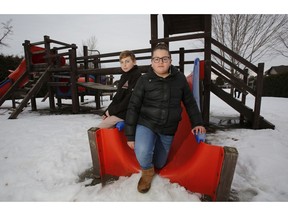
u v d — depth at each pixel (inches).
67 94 297.0
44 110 282.5
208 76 157.8
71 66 237.3
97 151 71.7
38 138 129.0
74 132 144.5
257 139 120.4
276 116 213.3
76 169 82.8
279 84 589.3
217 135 135.1
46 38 250.4
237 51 442.0
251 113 154.1
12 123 183.3
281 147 104.7
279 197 63.0
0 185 70.7
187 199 58.9
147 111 65.7
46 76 251.6
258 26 419.2
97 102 282.4
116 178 74.4
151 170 63.2
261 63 145.4
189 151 76.3
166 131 66.8
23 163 88.4
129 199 59.4
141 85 65.5
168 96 64.1
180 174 66.1
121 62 80.6
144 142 62.0
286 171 78.0
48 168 82.6
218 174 55.8
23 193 65.1
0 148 110.9
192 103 68.4
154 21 167.2
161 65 61.7
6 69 561.9
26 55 273.1
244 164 85.8
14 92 264.7
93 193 63.8
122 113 82.3
